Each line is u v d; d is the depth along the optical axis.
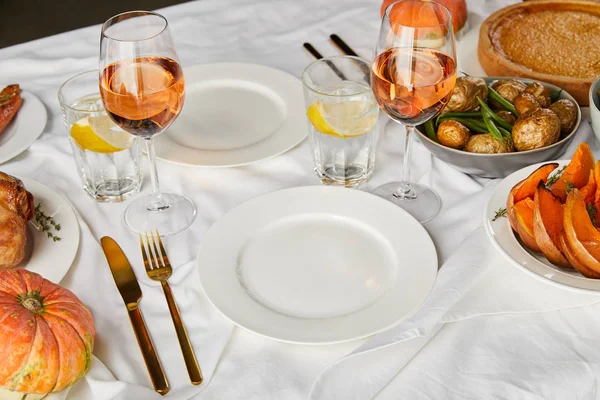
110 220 0.93
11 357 0.64
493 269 0.80
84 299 0.80
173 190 0.99
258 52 1.29
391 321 0.73
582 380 0.72
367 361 0.71
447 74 0.84
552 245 0.75
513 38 1.22
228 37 1.34
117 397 0.68
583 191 0.79
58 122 1.12
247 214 0.90
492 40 1.21
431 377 0.72
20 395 0.65
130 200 0.97
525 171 0.89
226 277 0.80
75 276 0.83
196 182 1.00
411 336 0.72
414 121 0.88
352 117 0.95
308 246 0.86
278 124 1.09
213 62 1.24
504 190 0.87
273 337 0.71
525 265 0.76
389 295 0.77
